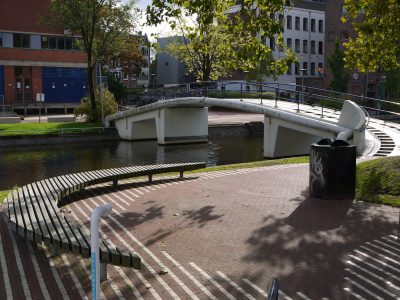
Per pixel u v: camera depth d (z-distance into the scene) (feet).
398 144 64.75
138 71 237.04
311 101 119.85
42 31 168.96
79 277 20.92
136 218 30.99
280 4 37.96
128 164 90.33
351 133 66.13
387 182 37.45
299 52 230.89
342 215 31.42
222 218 30.89
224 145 119.75
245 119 158.10
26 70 168.55
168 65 294.25
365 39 50.26
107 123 134.00
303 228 28.55
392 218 30.58
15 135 115.44
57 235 22.36
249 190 39.70
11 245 25.08
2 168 84.79
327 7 195.21
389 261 23.07
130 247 25.21
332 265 22.56
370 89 184.55
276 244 25.64
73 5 124.77
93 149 113.19
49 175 77.61
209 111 191.31
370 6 45.34
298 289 19.88
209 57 146.00
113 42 135.64
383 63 50.93
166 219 30.71
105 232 27.86
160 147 116.78
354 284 20.39
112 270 21.95
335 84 160.86
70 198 37.42
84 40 131.85
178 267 22.34
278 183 42.60
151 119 128.98
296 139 92.48
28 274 21.22
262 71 39.27
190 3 37.83
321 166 35.73
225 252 24.38
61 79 174.70
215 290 19.79
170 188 41.16
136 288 19.95
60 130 122.21
